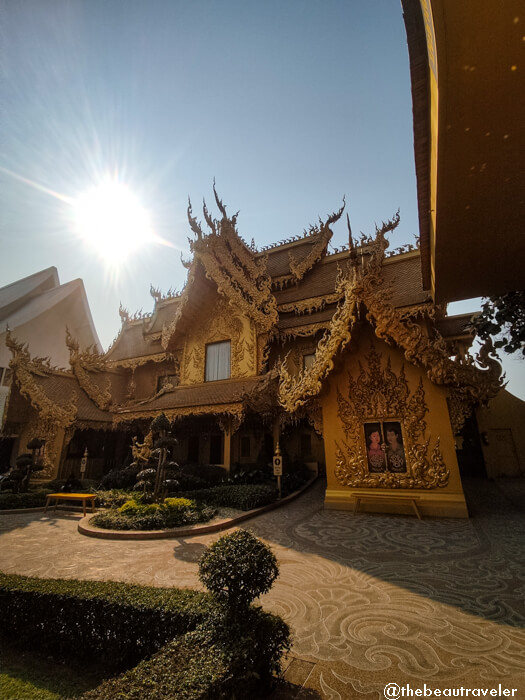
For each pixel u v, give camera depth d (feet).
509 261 21.59
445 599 15.40
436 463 33.58
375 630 12.97
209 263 63.82
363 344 39.22
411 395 35.94
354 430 37.78
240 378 59.21
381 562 20.54
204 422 64.03
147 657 11.15
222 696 7.82
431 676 10.25
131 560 22.06
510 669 10.48
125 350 89.10
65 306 119.65
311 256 70.08
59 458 57.77
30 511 41.68
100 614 12.13
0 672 11.49
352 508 35.83
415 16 11.89
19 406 62.34
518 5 8.57
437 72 10.58
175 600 12.10
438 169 14.40
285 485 48.57
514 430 59.88
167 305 89.86
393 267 60.64
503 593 15.87
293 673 10.55
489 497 42.98
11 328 99.45
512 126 12.22
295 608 14.93
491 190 15.48
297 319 63.93
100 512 35.99
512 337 26.50
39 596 13.16
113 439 73.31
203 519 31.99
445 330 55.36
